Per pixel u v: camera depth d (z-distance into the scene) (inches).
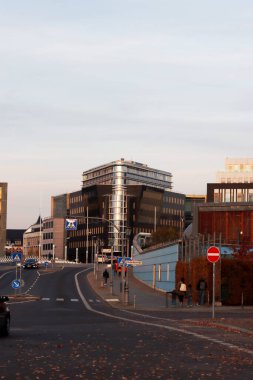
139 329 1105.4
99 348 793.6
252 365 649.6
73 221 3971.5
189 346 823.7
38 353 741.9
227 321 1298.0
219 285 2258.9
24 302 2276.1
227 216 3506.4
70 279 3944.4
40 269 5226.4
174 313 1781.5
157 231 6481.3
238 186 6122.1
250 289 2299.5
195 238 2591.0
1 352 751.1
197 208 3563.0
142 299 2539.4
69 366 637.3
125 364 652.1
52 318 1454.2
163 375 581.0
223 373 595.5
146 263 3698.3
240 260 2319.1
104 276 3393.2
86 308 1984.5
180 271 2706.7
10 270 5002.5
